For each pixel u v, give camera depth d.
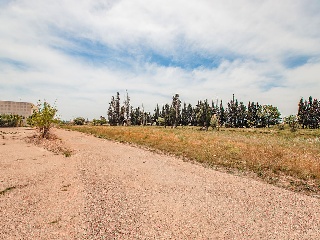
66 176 8.38
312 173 9.12
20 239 4.08
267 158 11.79
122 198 6.17
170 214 5.21
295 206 5.83
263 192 6.91
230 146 16.16
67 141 21.14
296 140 29.05
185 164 10.94
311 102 94.94
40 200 5.97
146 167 10.12
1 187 7.01
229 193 6.76
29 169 9.45
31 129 38.03
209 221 4.89
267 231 4.50
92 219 4.88
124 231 4.39
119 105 93.75
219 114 109.19
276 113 77.75
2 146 16.27
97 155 13.23
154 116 117.06
